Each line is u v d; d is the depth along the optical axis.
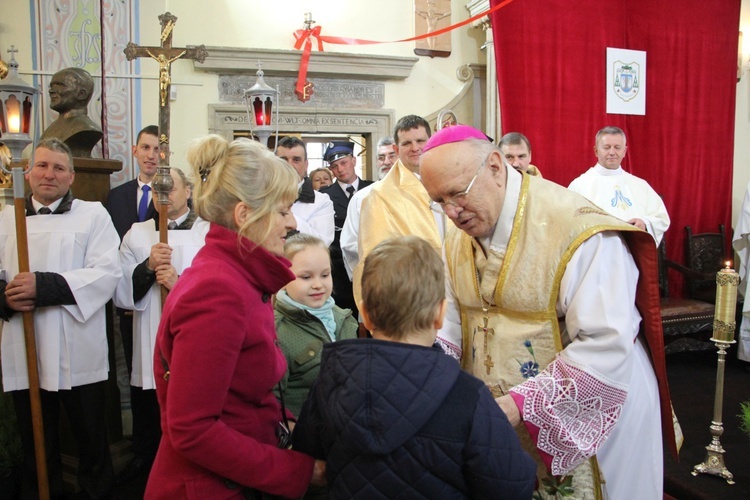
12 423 2.69
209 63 4.82
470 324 1.68
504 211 1.50
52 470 2.54
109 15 4.22
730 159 5.49
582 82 5.00
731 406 3.62
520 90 4.84
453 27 5.01
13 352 2.37
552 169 4.98
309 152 7.29
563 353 1.41
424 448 1.02
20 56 4.07
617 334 1.35
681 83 5.28
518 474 1.04
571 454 1.37
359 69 5.21
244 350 1.17
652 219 4.07
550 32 4.89
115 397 2.99
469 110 5.65
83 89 3.26
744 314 4.35
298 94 5.09
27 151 3.98
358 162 6.72
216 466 1.10
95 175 3.11
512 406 1.35
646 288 1.48
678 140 5.31
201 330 1.09
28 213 2.47
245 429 1.19
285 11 5.14
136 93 4.30
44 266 2.40
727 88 5.42
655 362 1.54
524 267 1.48
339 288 3.54
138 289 2.54
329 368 1.11
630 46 5.14
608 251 1.43
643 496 1.57
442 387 1.02
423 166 1.45
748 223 4.67
